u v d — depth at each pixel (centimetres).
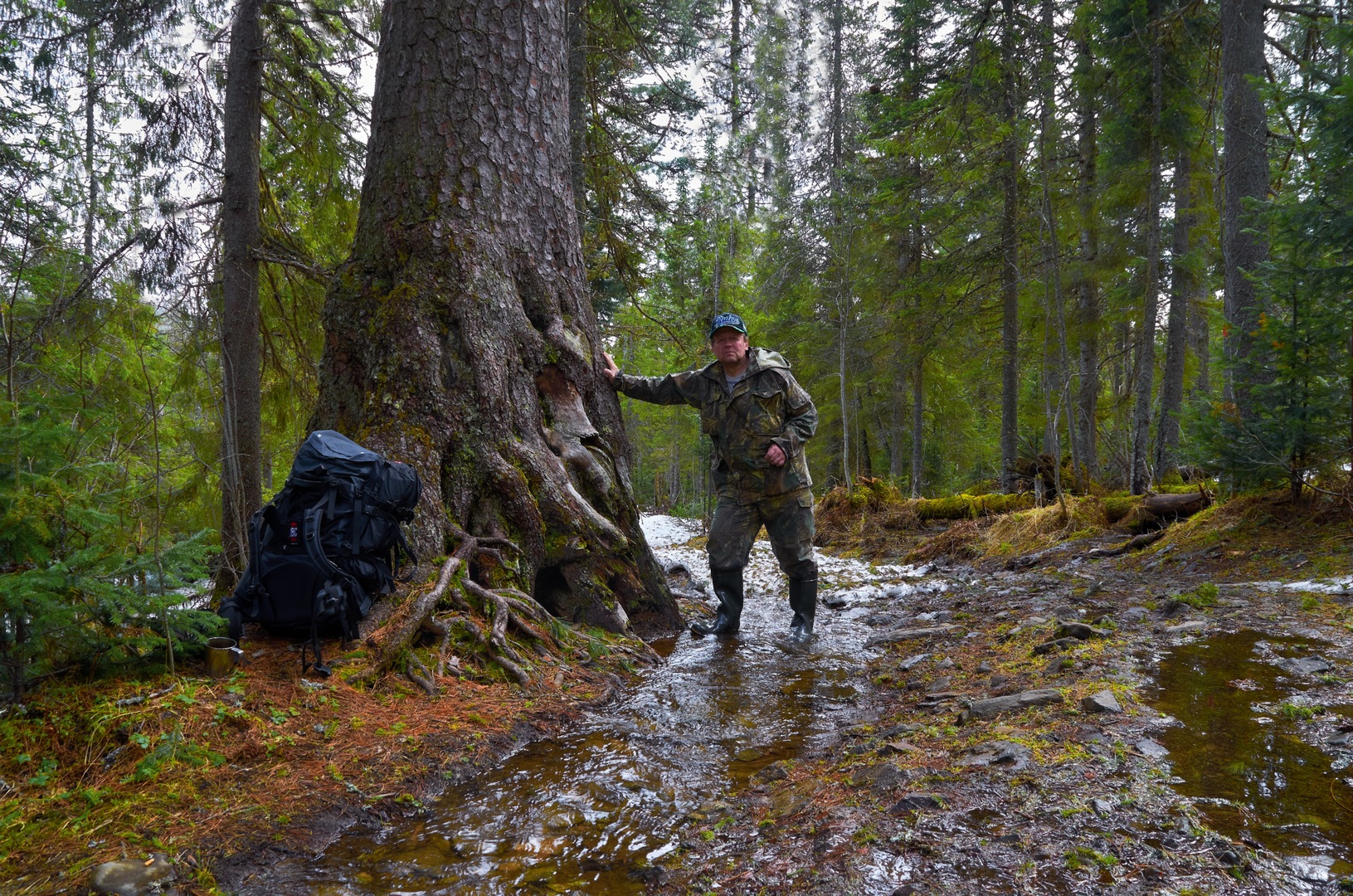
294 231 786
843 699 347
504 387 436
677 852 201
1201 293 1395
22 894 178
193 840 204
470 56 451
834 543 1138
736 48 1255
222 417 576
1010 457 1498
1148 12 1073
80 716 255
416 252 438
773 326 2145
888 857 177
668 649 461
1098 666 313
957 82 1210
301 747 258
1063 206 1285
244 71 691
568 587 448
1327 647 317
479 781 258
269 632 336
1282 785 195
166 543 310
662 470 3672
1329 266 516
